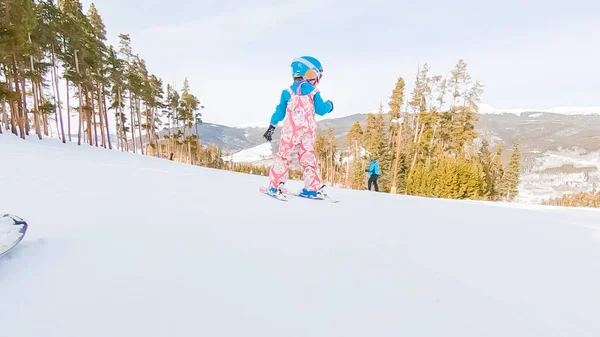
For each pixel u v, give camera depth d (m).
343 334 1.24
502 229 3.33
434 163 31.91
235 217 2.69
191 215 2.62
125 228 2.13
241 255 1.87
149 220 2.36
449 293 1.68
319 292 1.54
